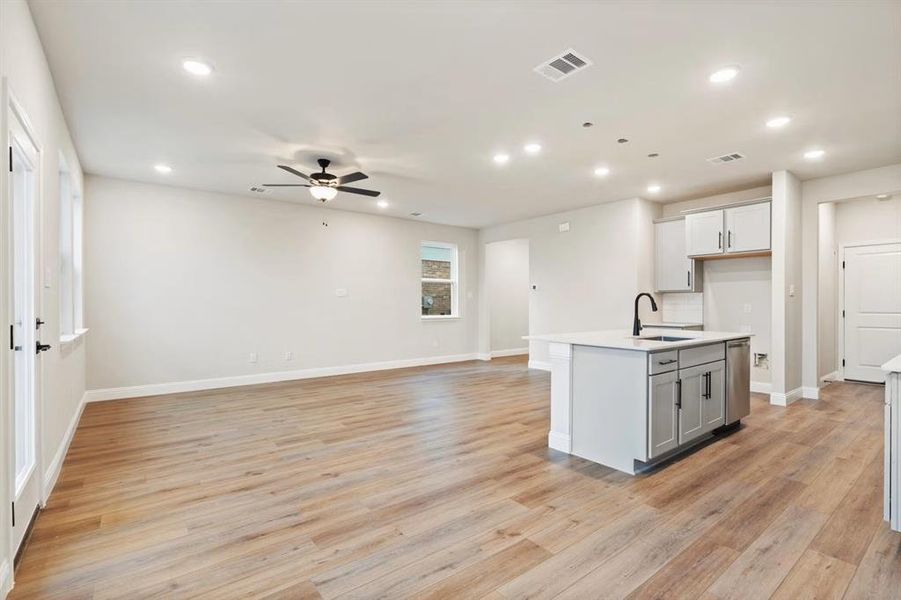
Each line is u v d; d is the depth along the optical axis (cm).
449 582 188
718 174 504
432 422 430
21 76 207
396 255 766
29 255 237
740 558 205
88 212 511
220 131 381
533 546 215
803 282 531
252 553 210
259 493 274
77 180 443
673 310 639
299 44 254
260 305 628
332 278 695
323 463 324
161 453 344
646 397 298
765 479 294
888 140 398
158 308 553
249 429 407
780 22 232
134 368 538
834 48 255
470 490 279
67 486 284
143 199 544
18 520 206
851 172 496
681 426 329
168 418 443
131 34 244
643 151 429
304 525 236
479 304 878
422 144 411
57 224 314
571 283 697
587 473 305
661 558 205
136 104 329
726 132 381
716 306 601
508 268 953
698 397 347
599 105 330
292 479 296
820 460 328
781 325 494
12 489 185
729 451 347
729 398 385
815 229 523
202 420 436
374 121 360
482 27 237
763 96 314
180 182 543
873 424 420
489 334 873
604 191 582
